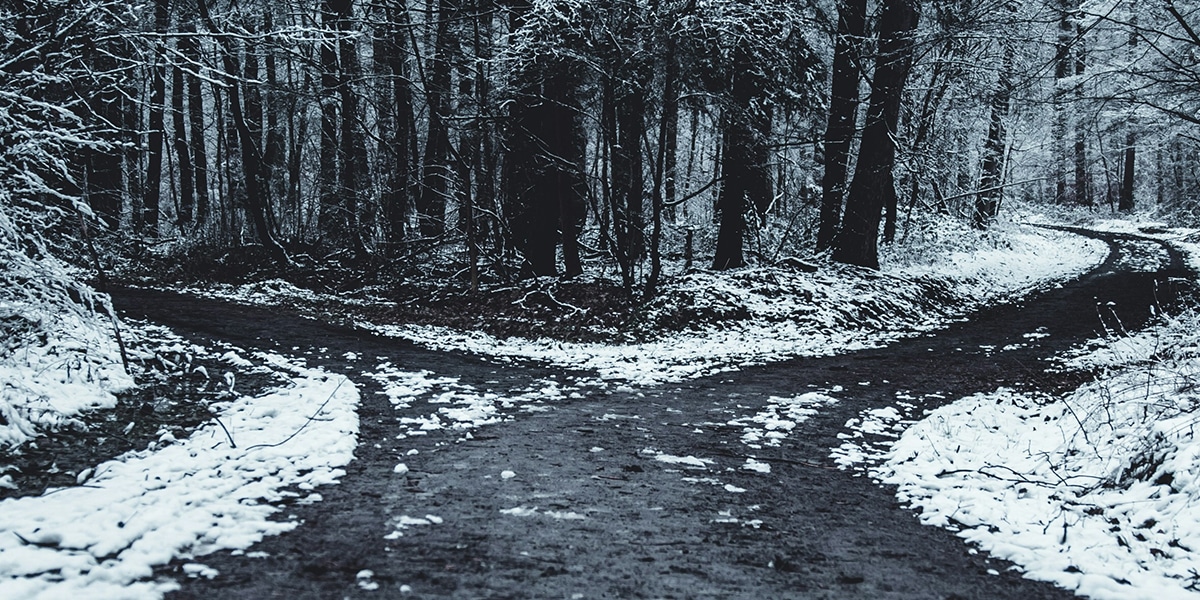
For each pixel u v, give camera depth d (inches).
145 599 143.2
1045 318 691.4
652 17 604.4
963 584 172.2
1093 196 2368.4
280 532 185.5
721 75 669.9
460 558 172.1
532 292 719.1
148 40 334.6
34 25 314.3
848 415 360.2
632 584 161.8
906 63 784.3
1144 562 183.2
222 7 689.6
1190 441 224.4
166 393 342.3
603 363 511.8
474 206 772.0
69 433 271.0
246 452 253.8
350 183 967.6
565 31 629.6
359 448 275.0
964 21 761.0
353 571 162.2
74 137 314.0
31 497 203.2
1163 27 580.1
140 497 204.5
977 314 745.0
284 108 989.8
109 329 376.8
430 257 939.3
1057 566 181.0
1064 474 254.5
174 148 1158.3
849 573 175.9
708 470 263.4
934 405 384.2
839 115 834.2
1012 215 1555.1
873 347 576.4
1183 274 916.0
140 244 944.9
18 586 144.2
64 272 317.7
